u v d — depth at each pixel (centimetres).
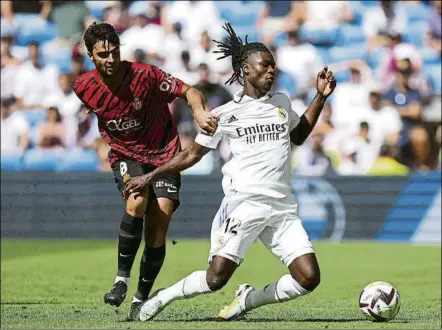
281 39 6009
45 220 5162
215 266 1925
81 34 6028
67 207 5162
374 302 2020
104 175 5162
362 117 5625
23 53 5981
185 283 1994
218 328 1797
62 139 5634
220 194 5075
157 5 6034
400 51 5853
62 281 3484
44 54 5959
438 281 3569
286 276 1962
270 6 6103
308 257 1908
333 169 5319
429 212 5041
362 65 5881
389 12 6066
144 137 2131
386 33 6003
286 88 5819
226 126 1927
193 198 5078
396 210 5062
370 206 5066
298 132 2009
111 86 2072
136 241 2089
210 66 5759
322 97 2006
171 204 2133
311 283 1898
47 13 6109
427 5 6091
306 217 5094
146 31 5953
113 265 3978
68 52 5981
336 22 6050
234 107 1930
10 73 5869
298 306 2705
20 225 5172
